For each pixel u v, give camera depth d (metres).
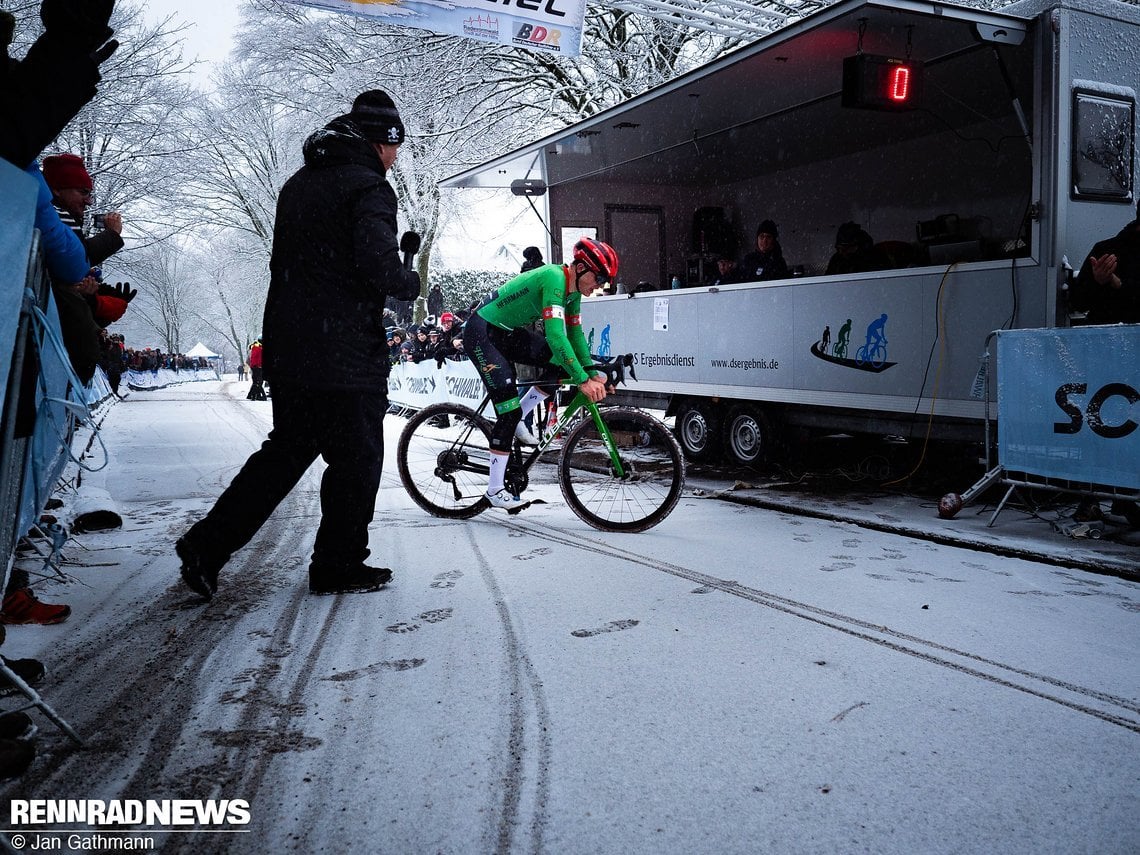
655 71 13.77
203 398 22.56
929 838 1.75
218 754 2.12
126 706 2.41
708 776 2.00
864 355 6.11
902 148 8.89
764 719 2.31
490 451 5.06
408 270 3.39
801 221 10.02
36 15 12.31
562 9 7.61
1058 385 4.61
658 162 9.55
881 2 5.03
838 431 6.58
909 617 3.19
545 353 5.04
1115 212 5.27
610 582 3.70
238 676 2.64
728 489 6.32
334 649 2.88
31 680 2.58
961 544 4.42
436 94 15.02
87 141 16.56
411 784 1.97
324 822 1.82
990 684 2.55
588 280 4.71
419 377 14.08
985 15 5.07
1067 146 5.02
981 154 8.19
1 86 2.12
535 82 14.77
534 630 3.06
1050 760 2.08
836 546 4.43
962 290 5.44
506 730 2.25
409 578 3.80
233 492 3.37
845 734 2.22
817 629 3.05
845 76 5.66
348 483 3.49
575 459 4.96
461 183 10.25
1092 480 4.48
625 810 1.86
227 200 23.92
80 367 3.28
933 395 5.63
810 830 1.78
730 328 7.39
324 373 3.34
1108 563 3.90
